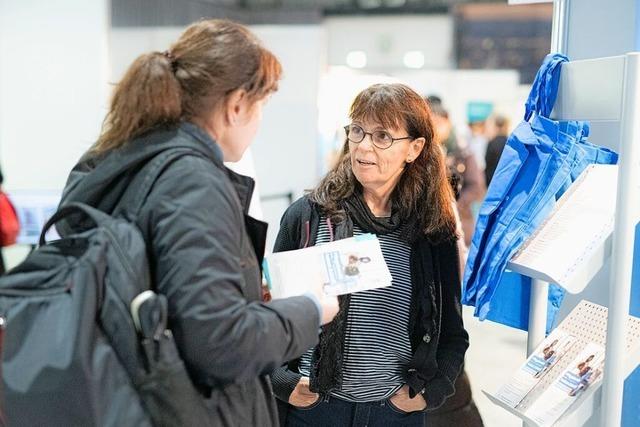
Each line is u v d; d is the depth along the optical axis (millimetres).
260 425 1281
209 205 1106
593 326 1575
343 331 1665
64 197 1270
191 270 1062
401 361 1735
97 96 4773
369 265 1521
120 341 1081
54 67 4812
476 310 1538
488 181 5551
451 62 7102
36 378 1064
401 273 1722
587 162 1660
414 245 1740
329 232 1713
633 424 1670
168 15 5441
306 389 1720
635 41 1900
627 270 1268
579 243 1340
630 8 1903
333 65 7035
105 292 1087
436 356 1793
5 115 4883
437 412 2361
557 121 1563
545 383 1530
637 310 1665
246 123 1255
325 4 6730
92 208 1156
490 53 7043
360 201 1729
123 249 1091
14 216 3457
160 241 1090
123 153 1180
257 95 1233
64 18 4754
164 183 1117
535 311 1711
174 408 1084
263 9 6688
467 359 4457
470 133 6656
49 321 1080
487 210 1580
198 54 1177
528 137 1527
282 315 1187
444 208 1739
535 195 1538
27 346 1081
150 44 5234
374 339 1693
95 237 1104
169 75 1172
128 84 1184
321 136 6523
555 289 1792
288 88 6496
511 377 1657
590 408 1365
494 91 6824
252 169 1987
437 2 6922
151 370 1069
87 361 1060
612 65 1339
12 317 1094
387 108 1637
